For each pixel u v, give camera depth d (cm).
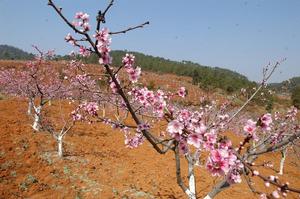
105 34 400
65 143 1611
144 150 1764
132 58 450
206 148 382
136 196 1127
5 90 2889
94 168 1346
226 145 387
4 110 2073
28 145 1418
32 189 1085
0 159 1236
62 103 2672
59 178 1190
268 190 1409
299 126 690
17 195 1038
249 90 909
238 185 1414
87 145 1677
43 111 2231
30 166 1243
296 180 1917
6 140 1409
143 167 1462
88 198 1072
